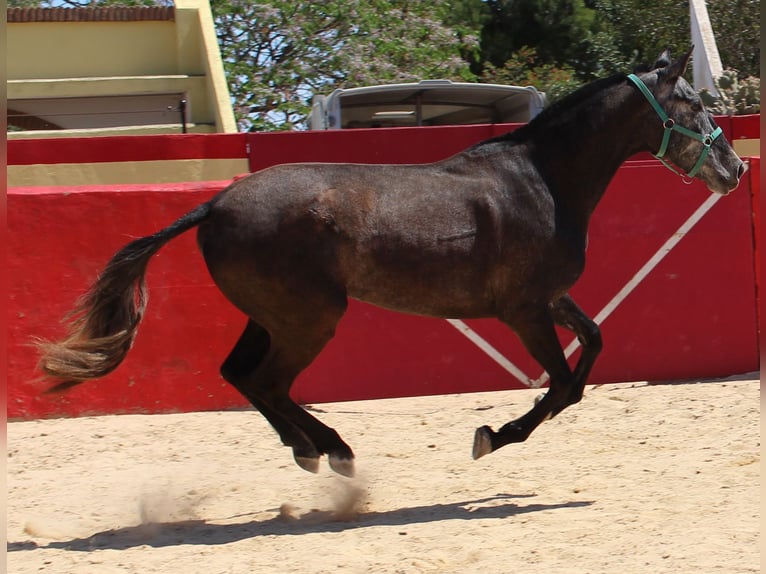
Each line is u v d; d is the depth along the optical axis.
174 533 5.35
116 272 5.38
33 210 8.38
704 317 9.15
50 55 17.78
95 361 5.34
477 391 8.98
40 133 15.29
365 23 23.28
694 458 6.38
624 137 5.93
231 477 6.60
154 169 10.41
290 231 5.38
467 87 13.45
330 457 5.62
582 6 28.30
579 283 9.02
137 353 8.55
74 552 5.00
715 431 7.11
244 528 5.39
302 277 5.39
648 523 4.98
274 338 5.57
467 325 8.95
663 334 9.12
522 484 6.05
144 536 5.29
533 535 4.91
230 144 10.34
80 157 10.38
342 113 14.27
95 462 7.08
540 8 28.23
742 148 11.01
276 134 10.27
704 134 5.94
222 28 23.02
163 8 18.06
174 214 8.56
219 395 8.68
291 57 23.12
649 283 9.09
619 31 25.92
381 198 5.50
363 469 6.61
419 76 23.16
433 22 24.34
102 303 5.38
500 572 4.37
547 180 5.78
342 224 5.41
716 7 21.48
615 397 8.43
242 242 5.39
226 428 8.02
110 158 10.40
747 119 10.98
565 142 5.83
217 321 8.65
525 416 5.73
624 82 5.93
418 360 8.91
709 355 9.16
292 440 5.61
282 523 5.46
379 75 22.91
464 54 28.45
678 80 5.94
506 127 10.06
